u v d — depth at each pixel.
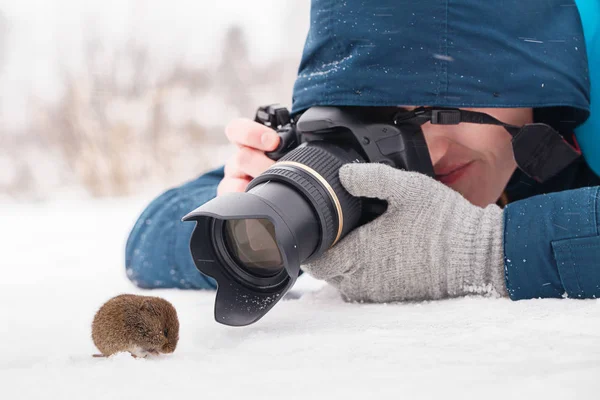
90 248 2.29
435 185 1.11
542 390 0.81
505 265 1.07
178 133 4.74
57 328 1.14
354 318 1.05
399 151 1.14
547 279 1.06
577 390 0.80
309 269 1.12
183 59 5.07
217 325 1.07
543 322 0.96
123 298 1.00
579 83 1.22
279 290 1.04
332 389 0.84
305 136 1.16
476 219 1.10
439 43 1.15
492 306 1.05
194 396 0.84
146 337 0.98
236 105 5.18
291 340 0.97
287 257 0.99
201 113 4.88
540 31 1.19
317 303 1.16
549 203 1.08
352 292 1.13
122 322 0.98
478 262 1.08
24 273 1.73
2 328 1.15
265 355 0.93
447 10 1.15
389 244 1.10
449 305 1.07
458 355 0.89
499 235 1.08
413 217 1.09
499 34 1.16
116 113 4.57
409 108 1.19
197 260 1.04
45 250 2.28
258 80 5.54
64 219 3.31
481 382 0.83
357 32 1.16
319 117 1.14
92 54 4.71
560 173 1.31
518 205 1.09
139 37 4.88
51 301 1.34
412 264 1.09
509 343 0.91
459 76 1.16
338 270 1.11
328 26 1.18
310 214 1.04
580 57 1.22
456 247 1.09
